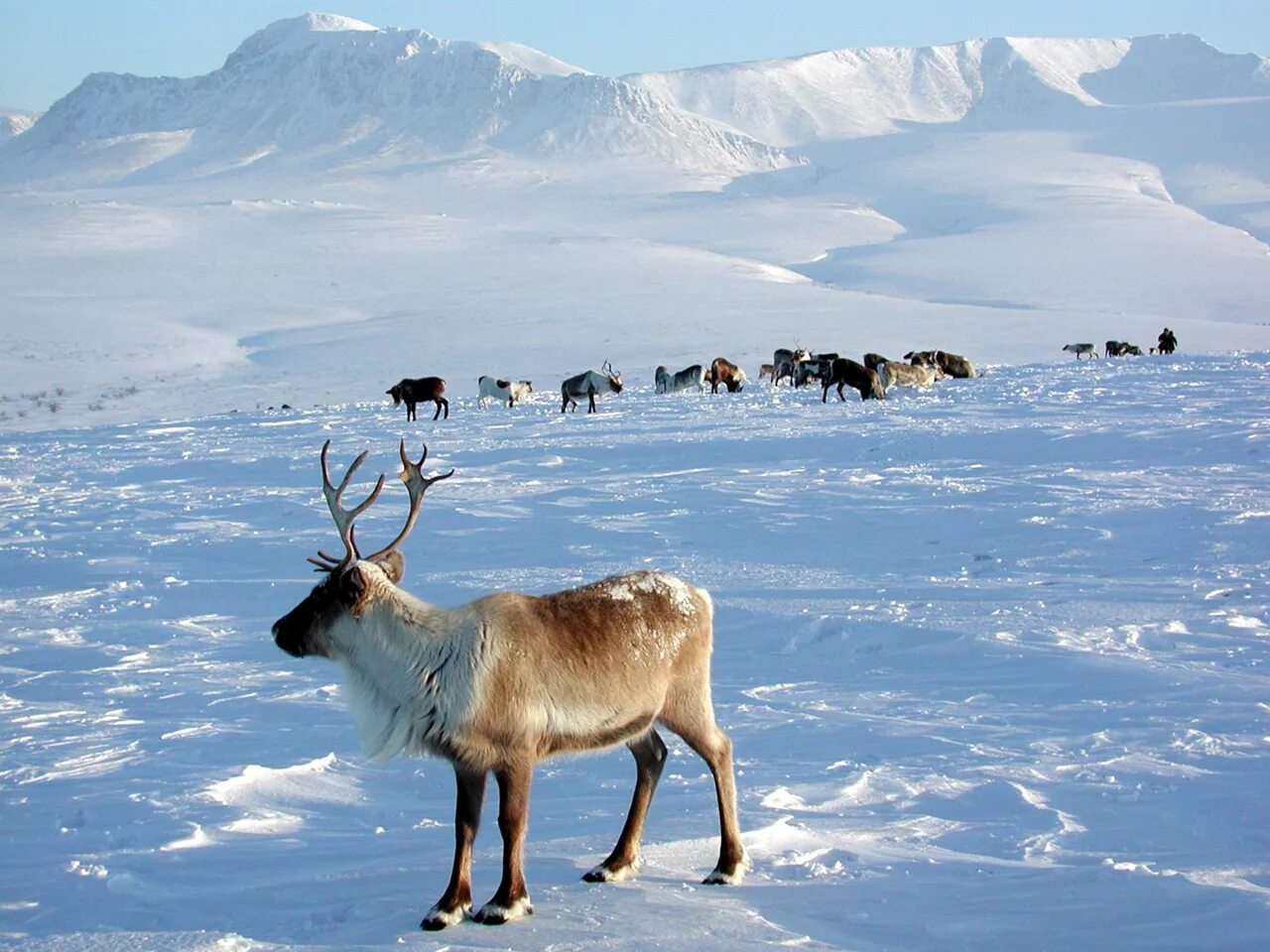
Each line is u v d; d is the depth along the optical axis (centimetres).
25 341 9081
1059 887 580
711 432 3027
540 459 2795
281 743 955
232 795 823
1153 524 1709
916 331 8912
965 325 9250
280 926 569
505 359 7944
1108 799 729
